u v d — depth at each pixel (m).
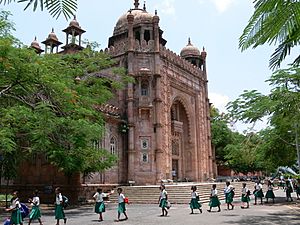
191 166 36.16
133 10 36.19
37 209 12.45
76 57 22.16
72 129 17.75
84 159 19.09
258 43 1.60
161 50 32.78
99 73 31.77
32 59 15.66
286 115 13.91
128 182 28.45
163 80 32.50
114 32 35.59
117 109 29.95
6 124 15.33
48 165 25.39
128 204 22.62
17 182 26.44
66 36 34.94
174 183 31.27
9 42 14.23
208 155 38.66
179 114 37.12
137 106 30.22
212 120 47.91
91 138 18.39
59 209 12.66
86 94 20.73
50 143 17.12
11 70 14.19
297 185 26.69
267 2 1.53
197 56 40.66
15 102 17.33
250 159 22.67
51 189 24.64
